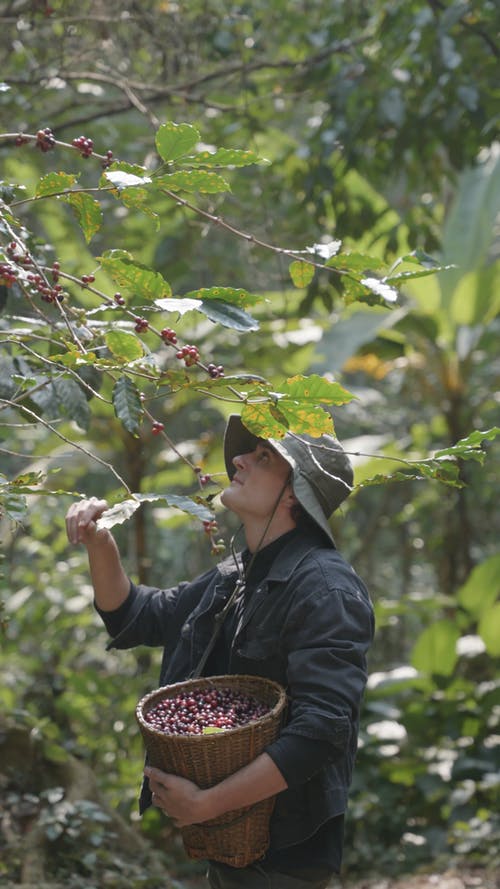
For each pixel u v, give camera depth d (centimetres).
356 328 1069
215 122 941
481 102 844
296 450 376
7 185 329
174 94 761
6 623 404
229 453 405
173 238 968
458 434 1295
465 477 1283
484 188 1212
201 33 794
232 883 360
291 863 354
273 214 939
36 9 638
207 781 329
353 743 356
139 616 412
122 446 1177
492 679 1144
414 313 1210
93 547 398
